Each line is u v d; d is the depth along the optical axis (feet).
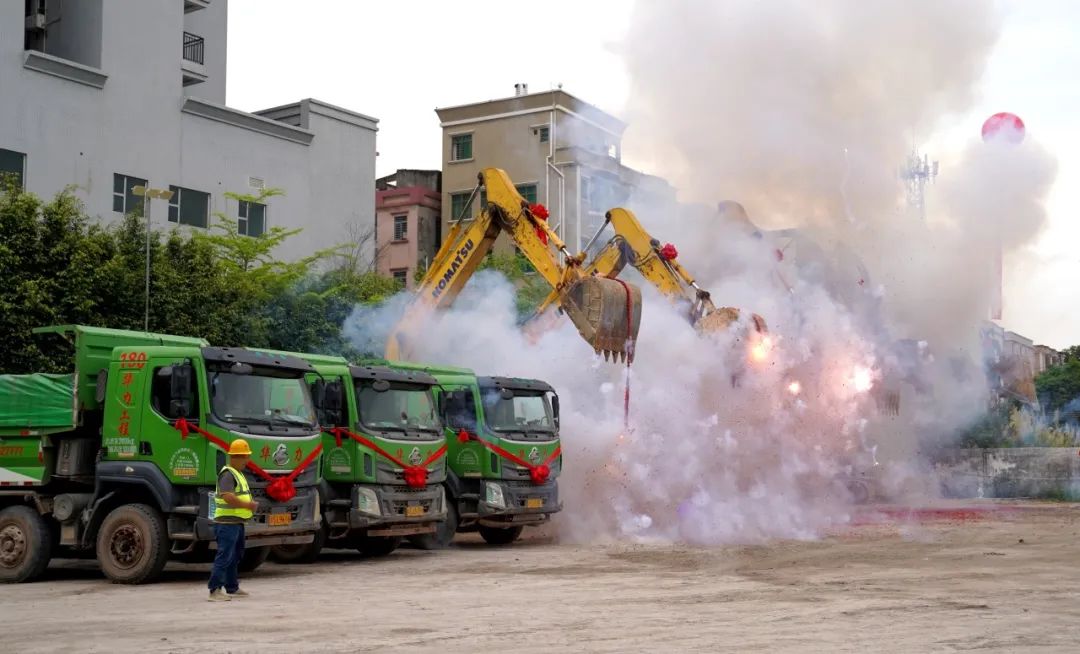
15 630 34.63
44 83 106.52
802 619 34.78
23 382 50.44
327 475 57.82
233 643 31.37
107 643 31.78
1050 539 64.64
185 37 139.85
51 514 50.31
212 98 144.66
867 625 33.40
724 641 30.81
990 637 31.14
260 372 49.62
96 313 81.82
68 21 114.93
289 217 133.18
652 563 53.67
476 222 72.28
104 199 111.86
